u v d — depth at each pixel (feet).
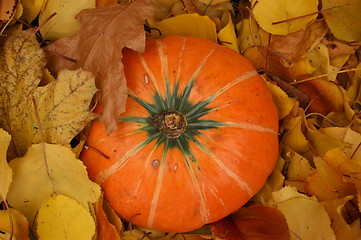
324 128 2.08
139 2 1.81
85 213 1.72
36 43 1.79
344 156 1.89
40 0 1.90
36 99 1.75
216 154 1.79
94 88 1.71
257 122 1.83
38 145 1.72
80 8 1.92
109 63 1.75
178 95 1.83
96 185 1.73
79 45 1.82
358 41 2.12
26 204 1.76
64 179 1.75
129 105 1.80
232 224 1.92
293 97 2.17
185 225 1.84
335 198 1.93
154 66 1.84
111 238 1.81
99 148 1.79
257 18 2.06
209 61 1.86
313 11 2.05
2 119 1.78
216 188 1.80
